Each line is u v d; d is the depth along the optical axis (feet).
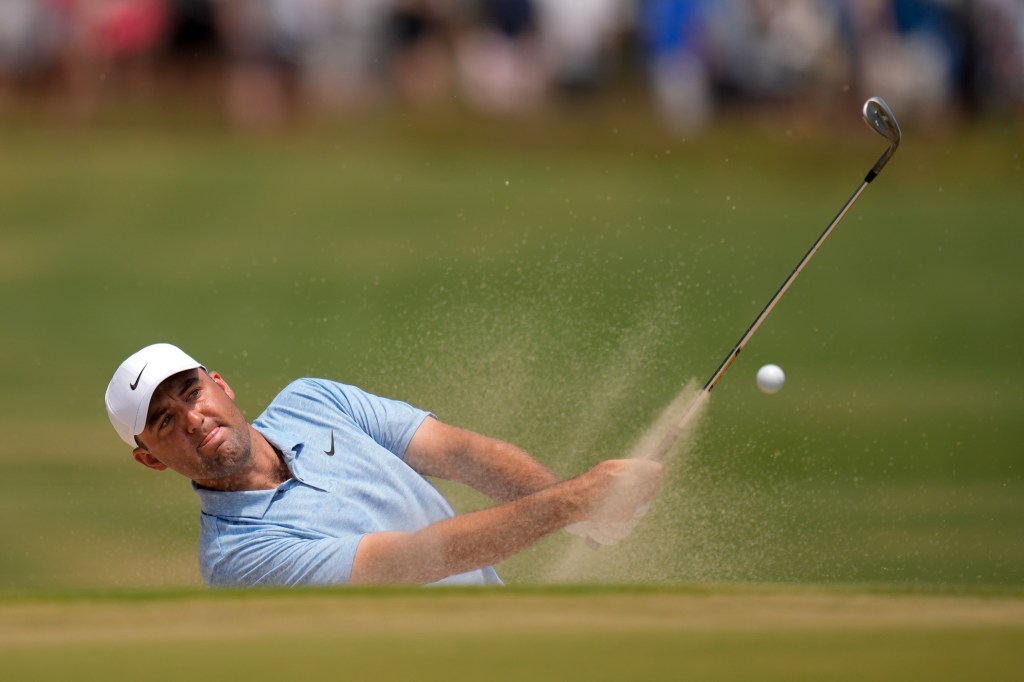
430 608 31.99
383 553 46.91
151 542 76.89
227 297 138.62
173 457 48.85
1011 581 65.92
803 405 106.83
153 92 206.59
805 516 78.69
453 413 78.23
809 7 201.16
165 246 157.38
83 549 75.66
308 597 32.89
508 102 205.26
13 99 204.95
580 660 27.96
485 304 130.93
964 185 185.26
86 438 101.19
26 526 79.20
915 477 88.69
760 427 100.53
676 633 29.96
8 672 27.53
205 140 200.95
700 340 122.31
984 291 140.56
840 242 158.61
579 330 114.52
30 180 180.55
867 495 84.17
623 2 206.08
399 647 28.86
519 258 147.95
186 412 48.57
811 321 131.44
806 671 27.22
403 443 52.49
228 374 115.65
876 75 200.95
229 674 27.25
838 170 190.49
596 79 205.57
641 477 47.09
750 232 160.66
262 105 205.26
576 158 194.80
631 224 162.09
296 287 140.05
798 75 201.57
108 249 156.25
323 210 169.58
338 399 52.24
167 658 28.25
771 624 30.48
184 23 205.36
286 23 203.82
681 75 202.69
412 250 152.15
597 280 138.21
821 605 32.24
